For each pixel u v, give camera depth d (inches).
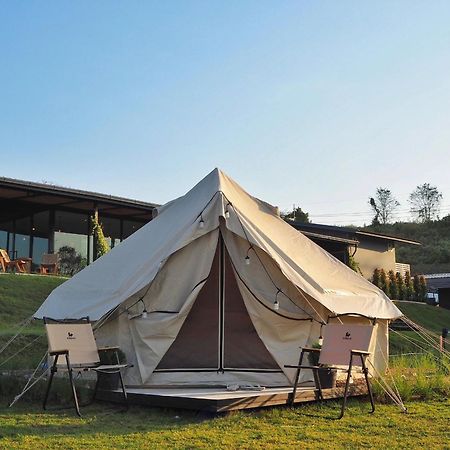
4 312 548.7
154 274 310.3
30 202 778.8
